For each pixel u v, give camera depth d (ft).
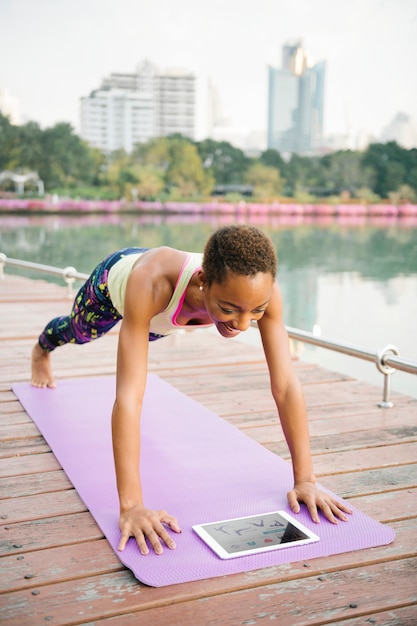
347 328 24.02
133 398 6.07
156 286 6.22
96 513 6.42
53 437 8.43
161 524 5.93
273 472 7.36
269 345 6.70
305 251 59.16
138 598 5.09
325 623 4.85
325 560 5.61
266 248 5.42
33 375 10.50
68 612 4.93
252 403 10.16
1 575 5.41
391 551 5.80
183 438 8.41
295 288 36.09
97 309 8.14
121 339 6.24
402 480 7.39
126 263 7.52
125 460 6.03
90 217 87.92
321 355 17.57
